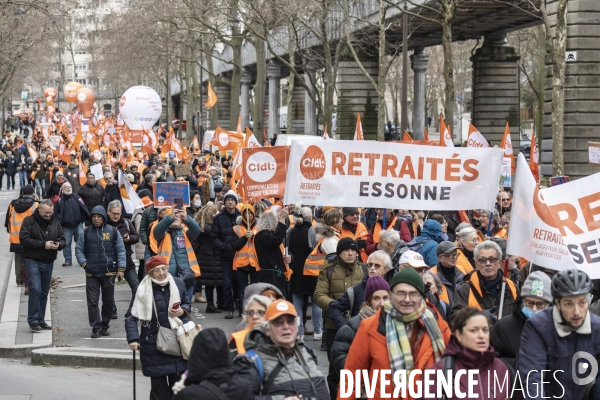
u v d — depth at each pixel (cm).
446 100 2773
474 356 564
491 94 4669
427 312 612
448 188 1008
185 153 3669
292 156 1025
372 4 4122
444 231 1402
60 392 1044
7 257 2397
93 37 8631
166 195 1361
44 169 3534
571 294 580
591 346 598
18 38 3681
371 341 612
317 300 990
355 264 1003
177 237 1368
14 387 1060
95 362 1198
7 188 5228
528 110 9262
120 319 1523
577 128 2883
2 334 1374
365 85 4834
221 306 1614
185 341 833
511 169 1766
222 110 8812
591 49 2856
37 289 1381
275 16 3872
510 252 744
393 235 1025
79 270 2133
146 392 1054
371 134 4866
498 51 4644
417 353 605
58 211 2188
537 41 4812
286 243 1333
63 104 14725
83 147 4797
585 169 2900
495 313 820
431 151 1001
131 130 4988
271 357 583
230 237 1502
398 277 604
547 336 596
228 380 509
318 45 5012
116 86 9681
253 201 1436
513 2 3322
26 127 10612
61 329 1418
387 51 4850
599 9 2839
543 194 743
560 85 2297
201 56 6366
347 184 1021
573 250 738
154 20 4647
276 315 577
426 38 4722
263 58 3875
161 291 845
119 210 1391
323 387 591
